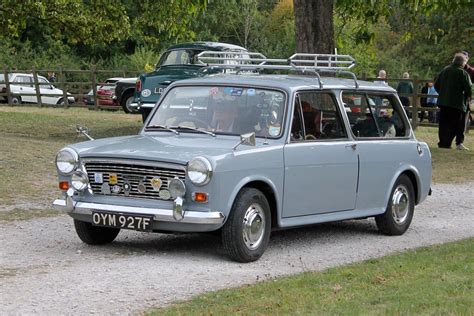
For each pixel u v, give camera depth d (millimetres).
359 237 11633
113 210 9492
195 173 9117
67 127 27953
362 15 22953
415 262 9414
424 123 30125
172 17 26281
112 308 7500
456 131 24188
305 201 10352
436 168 20047
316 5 19703
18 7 30281
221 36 63031
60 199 9906
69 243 10578
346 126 11008
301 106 10438
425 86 30453
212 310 7293
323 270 9195
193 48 26000
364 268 9117
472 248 10430
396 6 24297
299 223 10312
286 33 62125
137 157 9398
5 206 13203
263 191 9930
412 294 7699
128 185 9523
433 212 14086
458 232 12297
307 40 19734
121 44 62250
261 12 67125
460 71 23875
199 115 10562
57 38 33625
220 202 9234
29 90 42656
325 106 10828
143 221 9352
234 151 9445
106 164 9625
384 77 31266
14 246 10336
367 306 7285
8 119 30234
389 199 11688
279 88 10391
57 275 8727
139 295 7965
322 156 10516
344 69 11133
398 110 12062
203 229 9250
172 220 9234
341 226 12484
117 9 31891
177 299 7840
